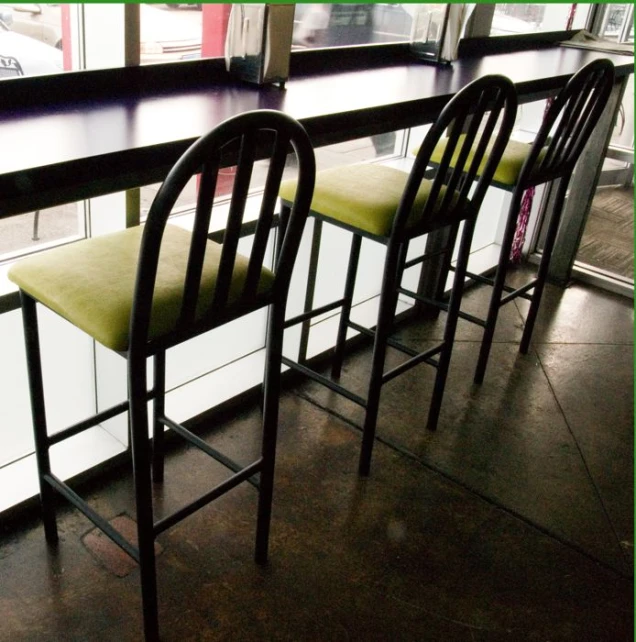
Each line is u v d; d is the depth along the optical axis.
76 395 2.15
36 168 1.18
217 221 2.23
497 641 1.66
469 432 2.41
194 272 1.24
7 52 1.68
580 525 2.04
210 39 2.06
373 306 3.09
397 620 1.68
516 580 1.83
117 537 1.48
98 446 2.08
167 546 1.83
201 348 2.49
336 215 1.92
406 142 3.04
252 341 2.67
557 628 1.71
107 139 1.38
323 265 2.79
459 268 2.13
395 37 2.68
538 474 2.24
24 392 2.04
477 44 2.94
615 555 1.95
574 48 3.24
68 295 1.31
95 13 1.75
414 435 2.36
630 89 3.59
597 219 4.42
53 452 2.03
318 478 2.12
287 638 1.61
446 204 1.92
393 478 2.15
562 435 2.45
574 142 2.47
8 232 2.02
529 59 2.83
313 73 2.20
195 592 1.71
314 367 2.68
